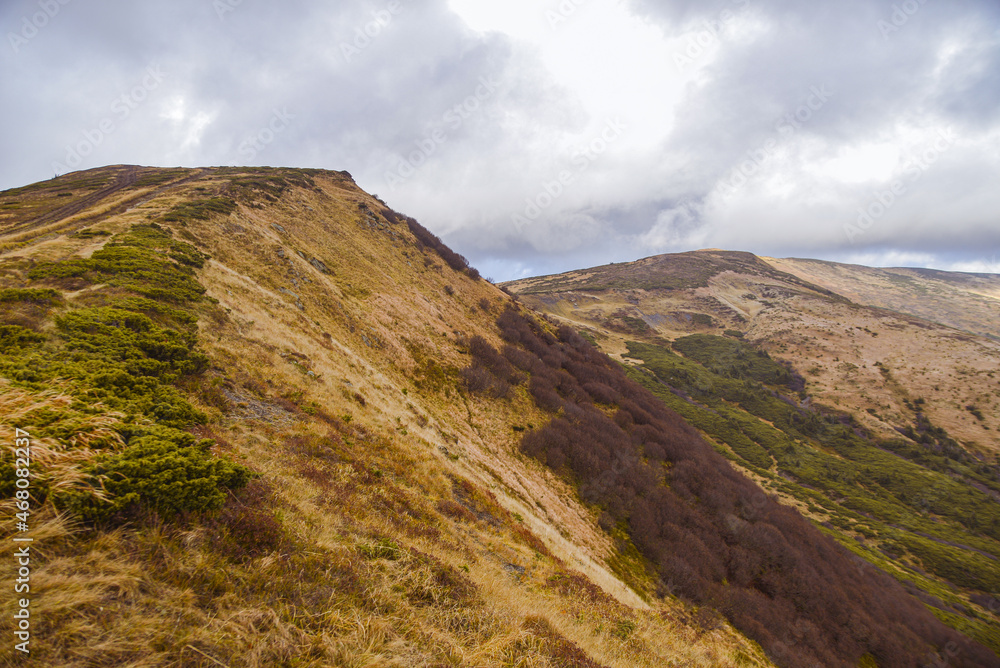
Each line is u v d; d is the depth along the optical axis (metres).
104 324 11.05
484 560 10.62
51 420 4.99
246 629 3.79
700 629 21.61
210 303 17.83
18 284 13.88
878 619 34.09
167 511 4.54
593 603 11.43
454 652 4.80
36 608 3.03
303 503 7.13
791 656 22.41
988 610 47.97
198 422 8.34
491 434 30.62
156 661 3.14
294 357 18.41
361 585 5.30
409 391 28.92
